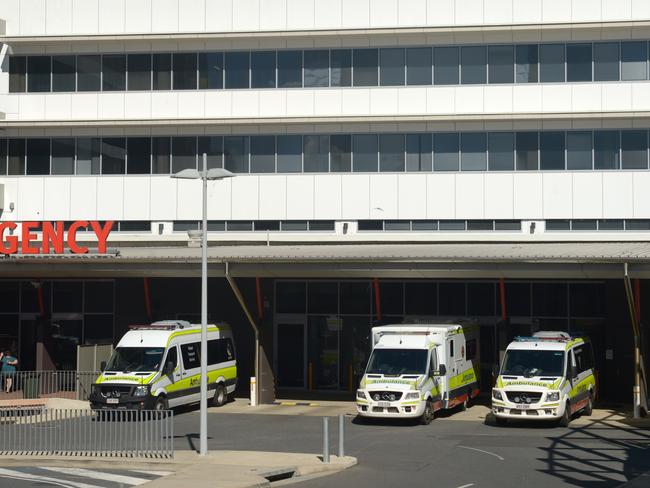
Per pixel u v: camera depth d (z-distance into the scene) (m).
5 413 26.48
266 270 33.22
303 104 41.28
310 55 41.47
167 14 42.12
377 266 32.34
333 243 40.31
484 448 24.36
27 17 42.84
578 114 38.88
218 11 41.84
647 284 36.09
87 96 42.53
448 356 31.12
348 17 41.09
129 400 30.06
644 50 39.41
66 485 19.16
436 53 40.69
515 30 39.56
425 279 39.28
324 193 40.84
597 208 39.19
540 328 38.41
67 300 42.62
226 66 41.88
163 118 41.31
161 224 41.66
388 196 40.47
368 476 20.23
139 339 31.78
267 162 41.31
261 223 41.22
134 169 42.03
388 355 30.08
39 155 42.56
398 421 30.28
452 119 39.66
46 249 35.94
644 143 39.06
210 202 41.47
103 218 42.06
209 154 41.66
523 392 28.31
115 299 41.78
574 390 29.72
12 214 42.47
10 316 43.31
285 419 31.28
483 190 39.88
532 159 39.69
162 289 41.62
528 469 21.00
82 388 34.97
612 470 20.84
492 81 40.25
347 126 40.88
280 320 40.94
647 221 38.91
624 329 36.34
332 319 40.50
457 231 40.03
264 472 20.08
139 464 21.75
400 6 40.75
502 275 31.58
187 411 33.56
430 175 40.22
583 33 39.72
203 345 23.02
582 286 38.09
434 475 20.27
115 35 41.66
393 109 40.75
